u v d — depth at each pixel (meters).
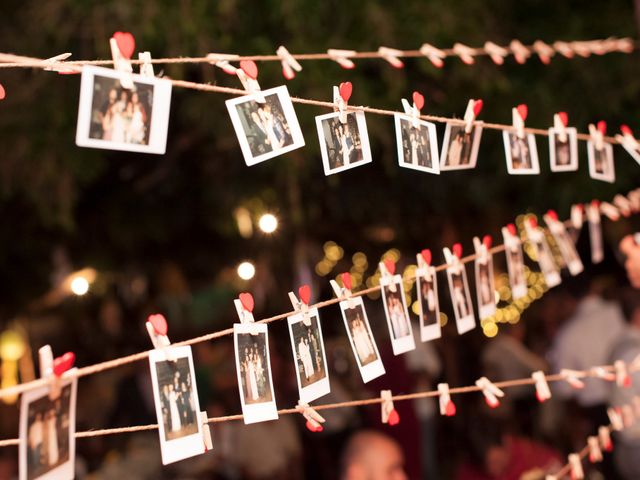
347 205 7.60
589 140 3.21
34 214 7.22
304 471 6.59
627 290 4.75
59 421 1.64
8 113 5.45
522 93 6.11
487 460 4.72
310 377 2.22
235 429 5.83
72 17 5.28
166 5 5.15
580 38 6.25
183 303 8.40
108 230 7.95
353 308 2.37
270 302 8.89
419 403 7.73
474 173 7.02
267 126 2.08
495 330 9.70
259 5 5.44
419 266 2.67
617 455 4.66
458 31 5.68
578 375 3.04
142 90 1.82
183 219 8.09
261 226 6.76
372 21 5.41
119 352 7.02
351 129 2.32
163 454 1.81
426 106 5.86
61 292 8.29
